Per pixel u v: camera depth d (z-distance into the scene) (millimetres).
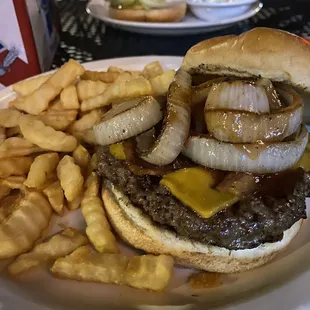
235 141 148
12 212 186
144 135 170
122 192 172
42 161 194
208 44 170
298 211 151
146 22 323
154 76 232
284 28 338
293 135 157
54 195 190
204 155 152
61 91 219
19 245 168
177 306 154
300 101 155
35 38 260
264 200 150
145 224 164
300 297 147
